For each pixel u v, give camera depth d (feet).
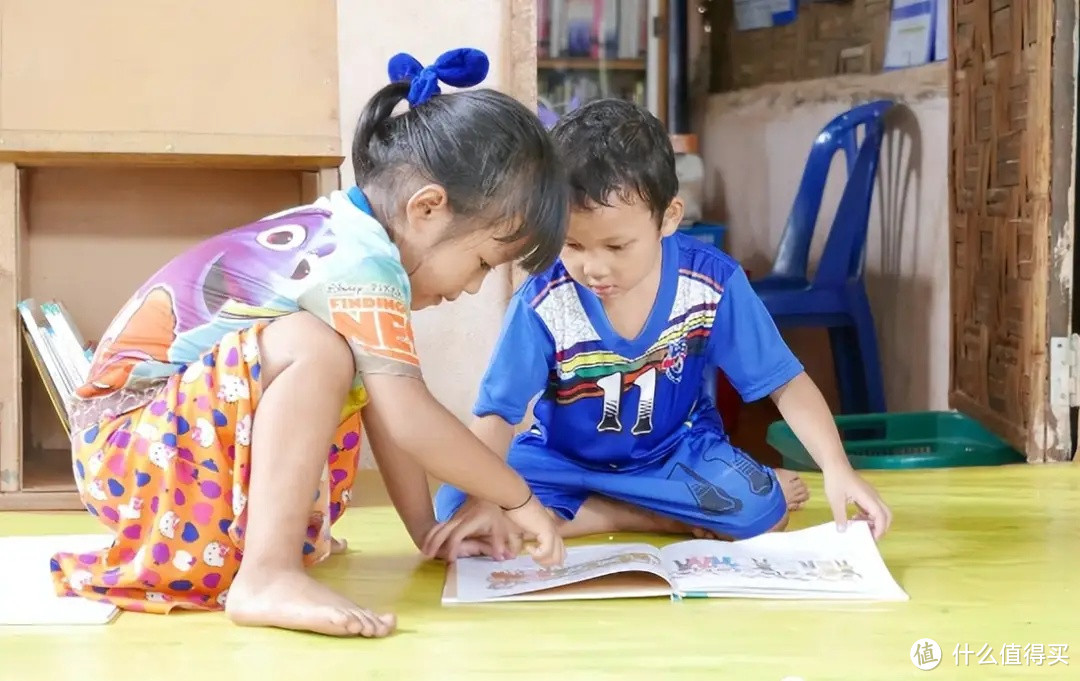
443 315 6.94
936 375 8.58
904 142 8.96
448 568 4.80
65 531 5.46
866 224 8.90
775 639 3.99
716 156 11.08
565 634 4.03
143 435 4.18
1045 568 4.86
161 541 4.18
